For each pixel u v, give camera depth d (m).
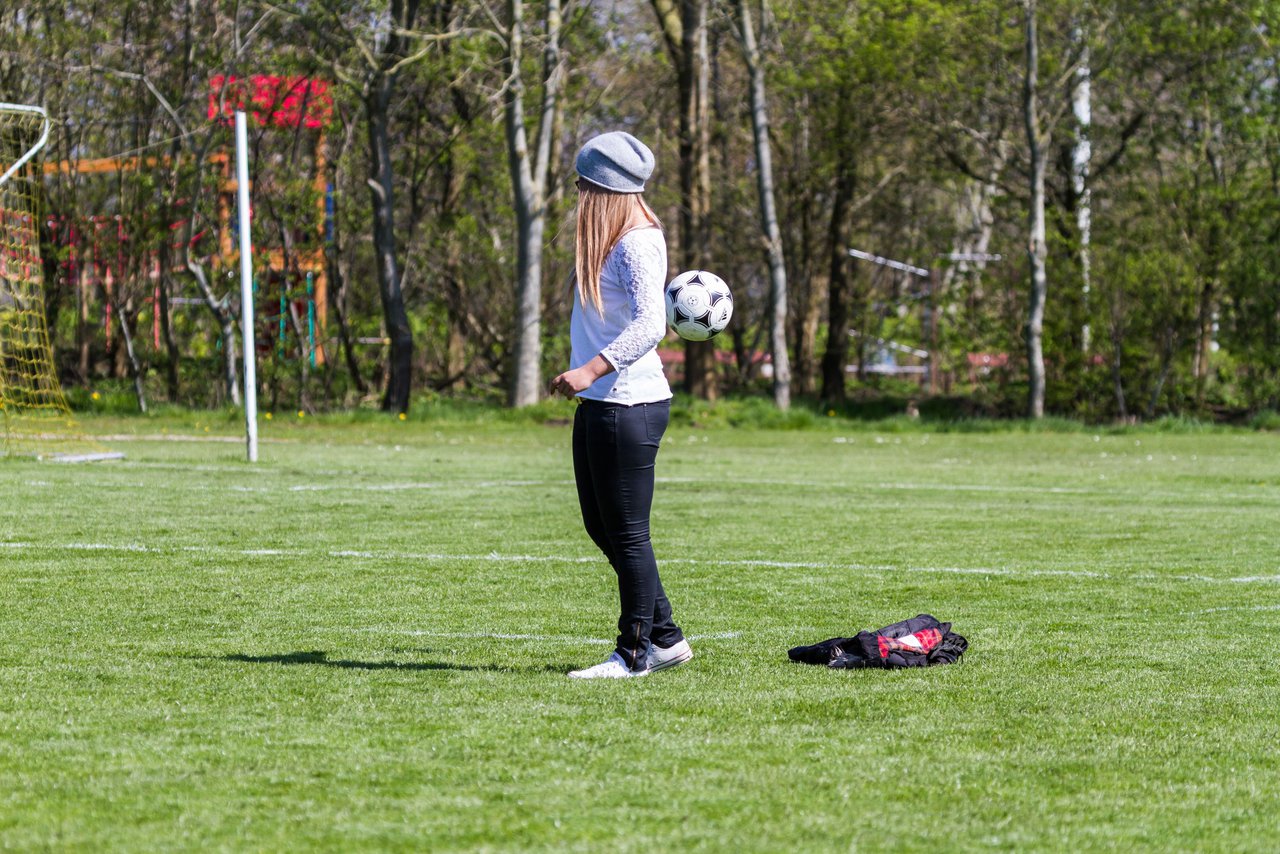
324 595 19.70
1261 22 83.12
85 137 81.44
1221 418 86.75
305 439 62.34
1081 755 11.16
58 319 86.19
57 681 13.80
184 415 76.69
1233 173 85.38
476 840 8.85
